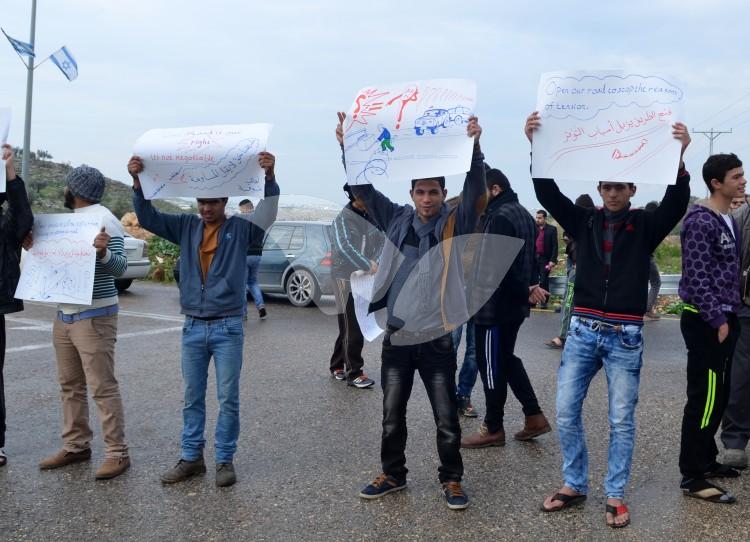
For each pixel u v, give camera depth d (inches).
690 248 151.1
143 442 189.9
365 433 198.1
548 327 388.2
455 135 136.9
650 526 140.1
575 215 149.5
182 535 136.6
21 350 305.9
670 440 190.7
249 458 178.5
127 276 520.4
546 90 141.9
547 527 139.8
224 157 157.6
